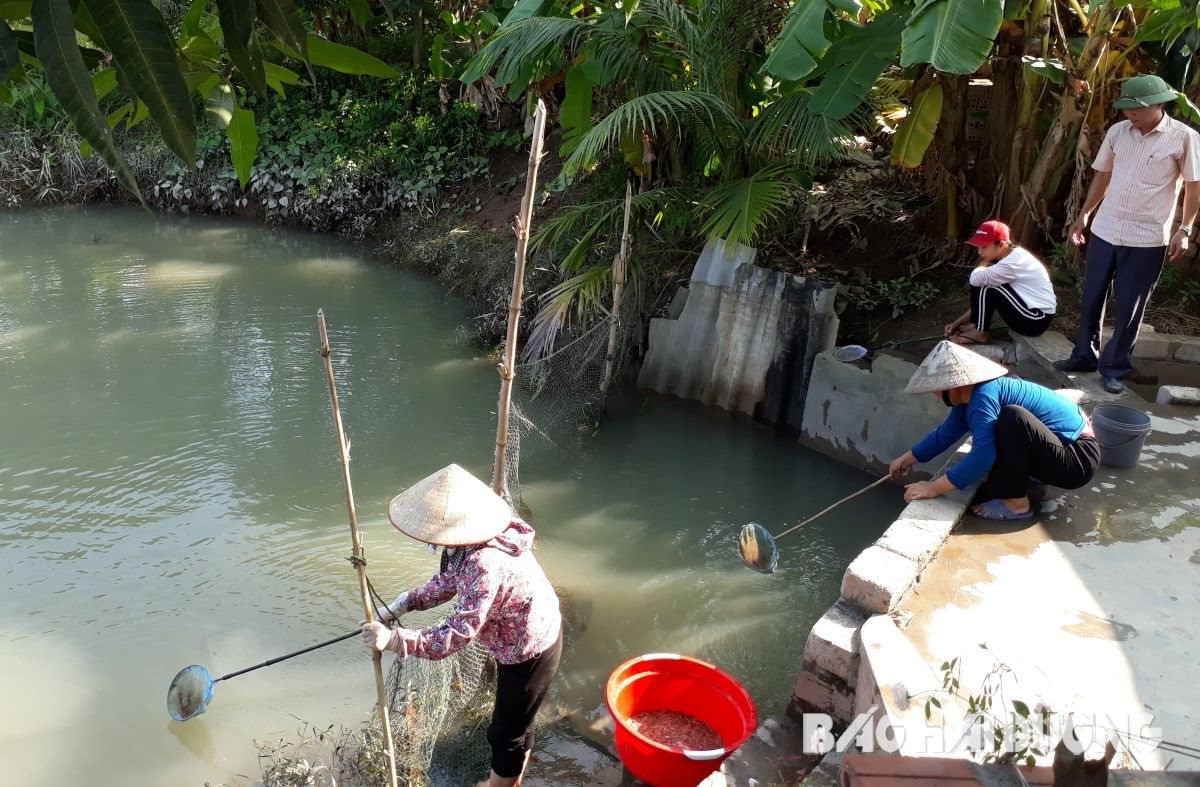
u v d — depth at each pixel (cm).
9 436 681
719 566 545
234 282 1039
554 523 591
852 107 555
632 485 639
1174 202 509
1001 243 578
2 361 812
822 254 796
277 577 526
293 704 432
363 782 383
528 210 358
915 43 485
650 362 770
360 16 185
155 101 127
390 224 1175
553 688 441
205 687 359
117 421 707
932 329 686
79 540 557
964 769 191
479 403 749
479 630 313
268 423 711
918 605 379
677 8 692
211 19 188
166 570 530
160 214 1313
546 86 814
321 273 1075
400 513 305
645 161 761
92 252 1141
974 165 764
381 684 324
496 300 903
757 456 680
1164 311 659
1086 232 664
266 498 607
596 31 686
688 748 337
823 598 511
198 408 732
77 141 1328
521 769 353
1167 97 484
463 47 1222
